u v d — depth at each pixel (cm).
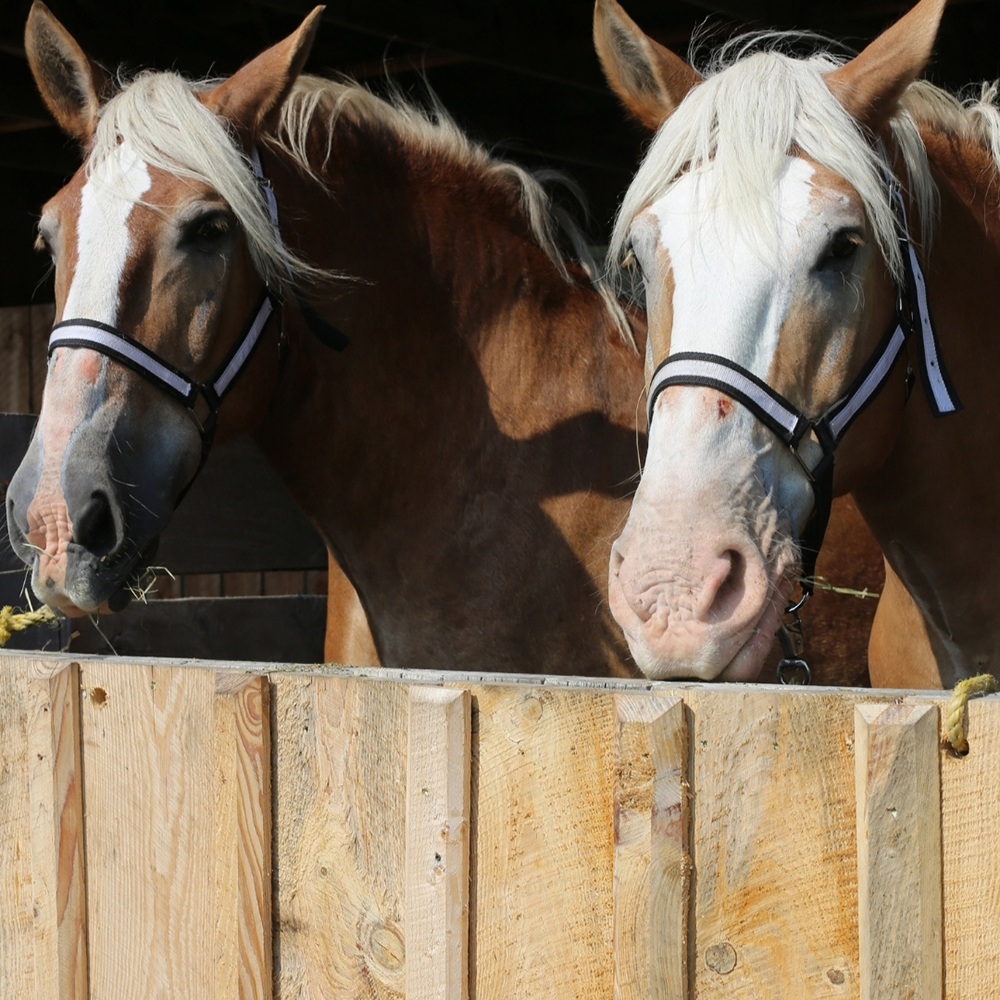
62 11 389
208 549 327
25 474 183
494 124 531
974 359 184
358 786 114
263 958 118
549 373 234
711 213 148
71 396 182
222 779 120
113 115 197
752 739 98
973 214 188
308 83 237
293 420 227
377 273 227
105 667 129
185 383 194
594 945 103
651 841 99
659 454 145
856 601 252
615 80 190
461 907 107
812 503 156
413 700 107
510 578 224
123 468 184
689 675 137
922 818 92
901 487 185
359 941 114
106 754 130
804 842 97
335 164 230
